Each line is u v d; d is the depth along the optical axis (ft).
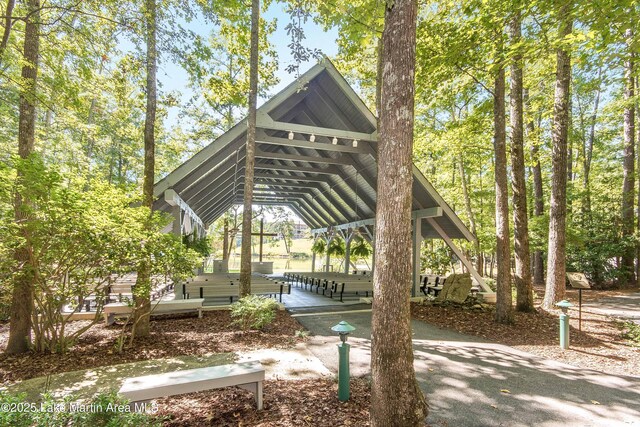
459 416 10.29
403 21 8.71
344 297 35.55
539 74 31.09
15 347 15.52
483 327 22.41
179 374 9.95
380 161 9.02
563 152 27.27
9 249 14.14
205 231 59.82
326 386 12.11
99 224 14.20
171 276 17.71
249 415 9.84
